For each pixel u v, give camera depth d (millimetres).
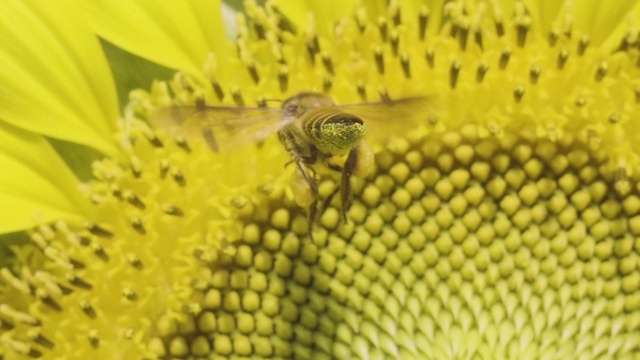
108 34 150
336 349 151
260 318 151
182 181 151
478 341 152
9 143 150
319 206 151
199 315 150
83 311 149
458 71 152
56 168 150
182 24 152
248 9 152
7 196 148
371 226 152
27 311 149
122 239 150
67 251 149
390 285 152
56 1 150
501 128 152
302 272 151
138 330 150
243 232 151
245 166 152
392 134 137
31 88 149
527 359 152
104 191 151
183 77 151
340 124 125
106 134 152
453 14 152
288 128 132
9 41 149
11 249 150
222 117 130
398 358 151
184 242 151
